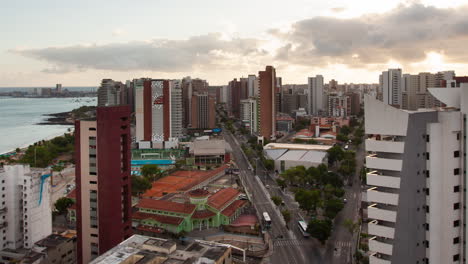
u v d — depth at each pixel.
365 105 113.44
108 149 159.62
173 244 122.50
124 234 169.25
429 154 107.81
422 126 107.38
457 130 107.00
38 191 196.75
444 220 108.38
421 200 108.88
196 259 115.00
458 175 108.12
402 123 106.69
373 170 117.38
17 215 191.50
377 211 112.62
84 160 165.00
